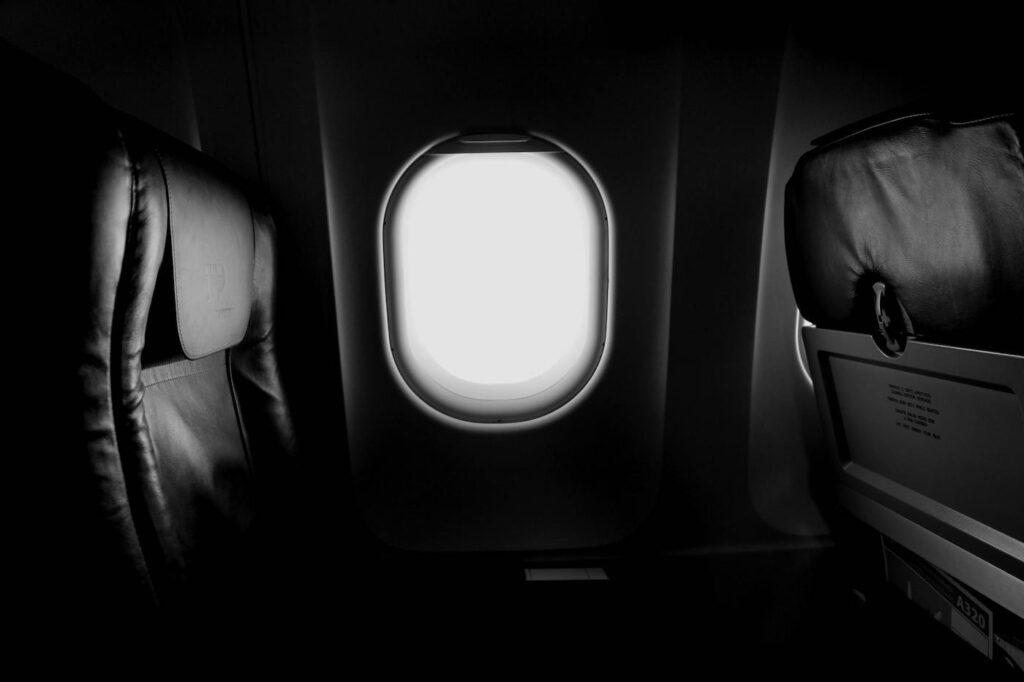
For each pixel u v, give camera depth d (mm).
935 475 1022
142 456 792
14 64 703
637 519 1585
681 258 1499
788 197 1086
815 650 1337
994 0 1468
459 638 1370
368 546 1575
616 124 1445
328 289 1481
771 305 1534
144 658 820
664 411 1562
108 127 728
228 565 976
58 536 772
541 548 1590
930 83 1485
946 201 796
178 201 835
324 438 1539
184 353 853
